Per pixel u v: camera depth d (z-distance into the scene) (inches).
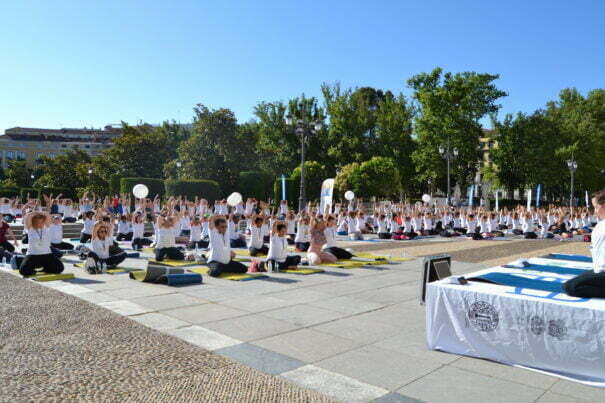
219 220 417.7
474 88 1939.0
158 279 371.2
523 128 2078.0
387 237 874.8
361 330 249.0
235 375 182.7
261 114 2426.2
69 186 2304.4
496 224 1026.7
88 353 204.1
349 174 1939.0
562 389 171.3
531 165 1979.6
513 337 195.8
